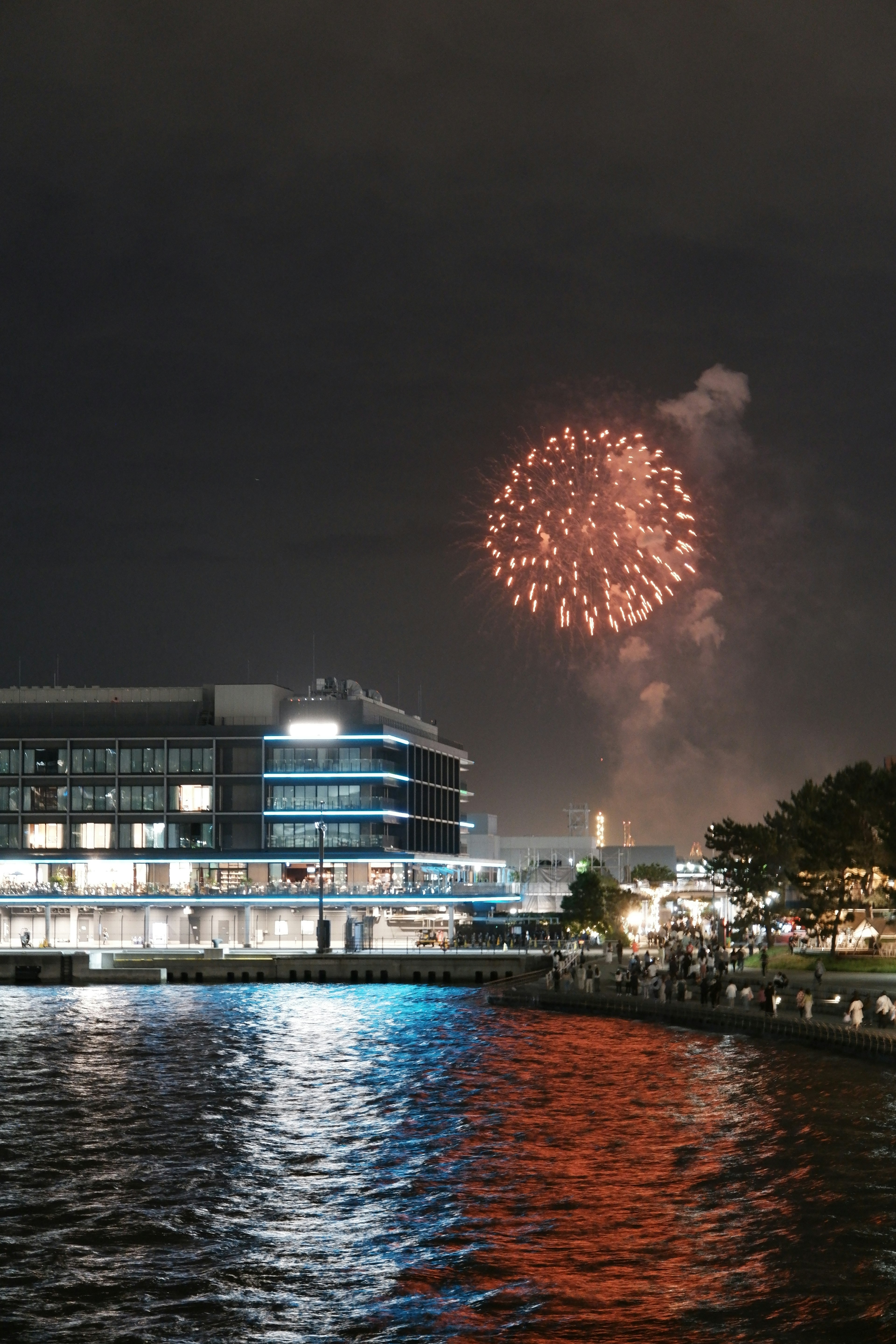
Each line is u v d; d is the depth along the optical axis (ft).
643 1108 225.15
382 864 631.15
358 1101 239.09
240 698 652.07
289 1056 295.69
